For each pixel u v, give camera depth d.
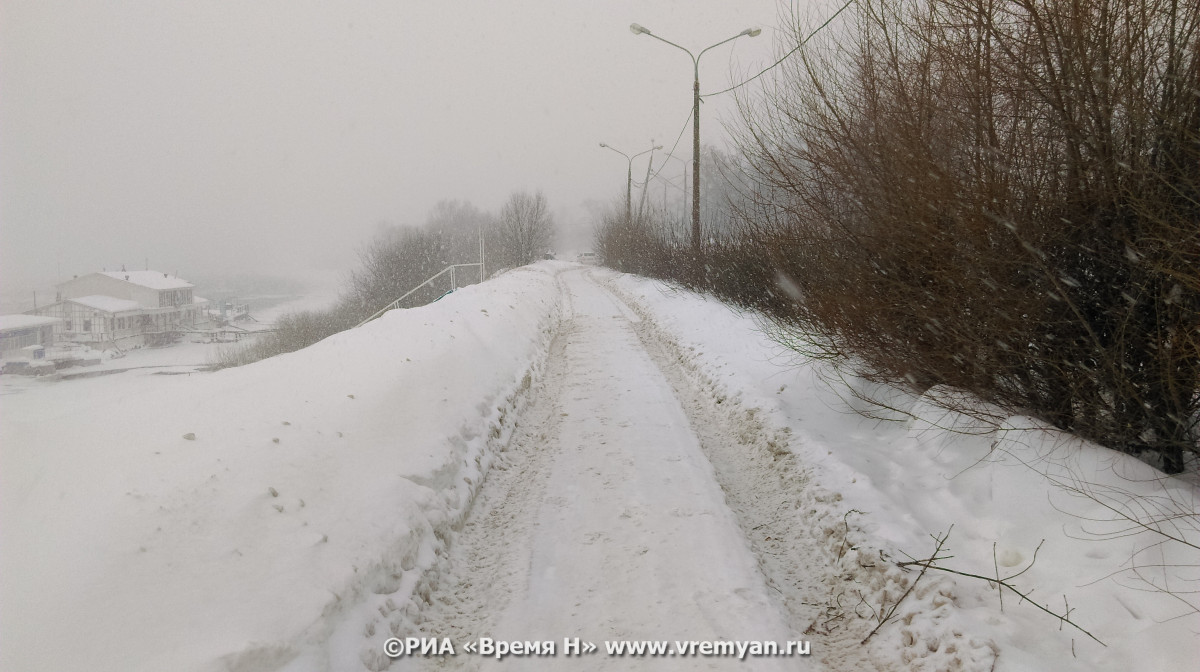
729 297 14.09
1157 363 4.09
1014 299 4.66
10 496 3.73
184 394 5.54
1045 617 3.41
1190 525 3.63
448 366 7.73
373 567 3.80
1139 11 3.99
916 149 5.09
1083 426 4.67
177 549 3.34
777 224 7.96
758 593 4.00
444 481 5.27
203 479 3.91
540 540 4.85
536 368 10.63
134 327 61.44
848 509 4.70
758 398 7.48
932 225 5.02
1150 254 3.97
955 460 5.11
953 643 3.24
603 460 6.46
